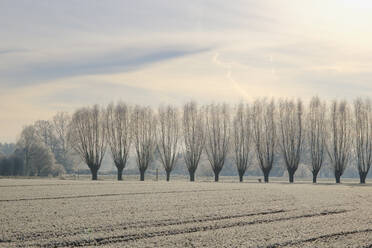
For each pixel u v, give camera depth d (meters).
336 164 93.44
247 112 97.88
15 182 62.03
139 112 100.00
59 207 35.66
